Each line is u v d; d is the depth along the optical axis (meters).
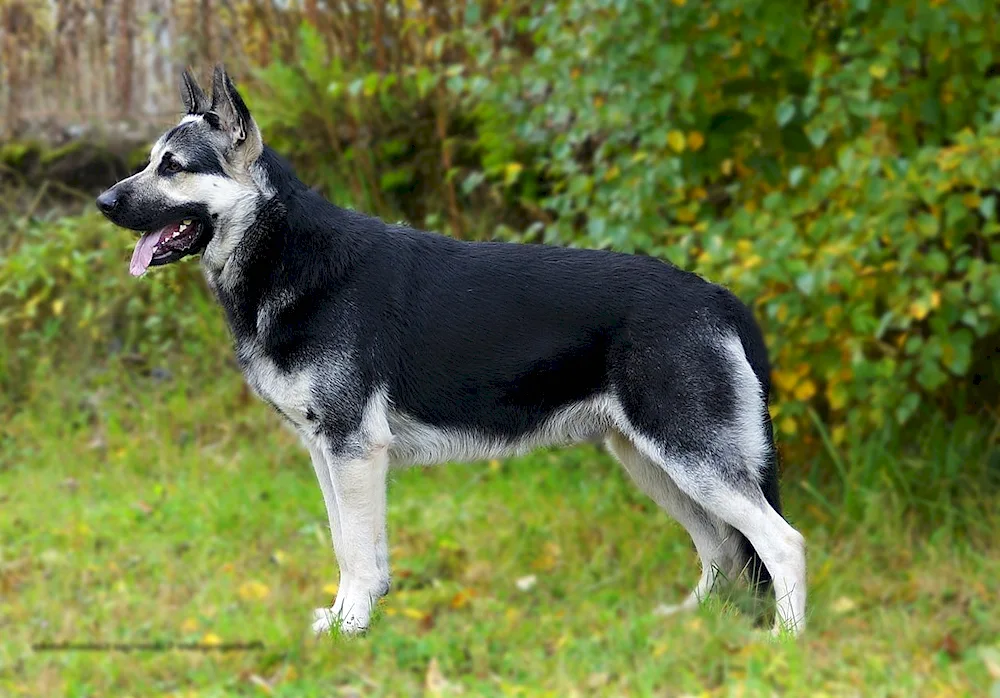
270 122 8.14
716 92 6.18
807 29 5.78
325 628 4.70
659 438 4.59
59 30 8.66
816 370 5.76
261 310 4.65
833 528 5.83
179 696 4.11
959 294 5.23
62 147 8.74
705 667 4.28
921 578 5.12
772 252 5.31
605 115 6.01
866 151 5.31
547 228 6.39
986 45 5.54
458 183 8.19
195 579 5.39
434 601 5.23
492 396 4.71
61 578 5.35
